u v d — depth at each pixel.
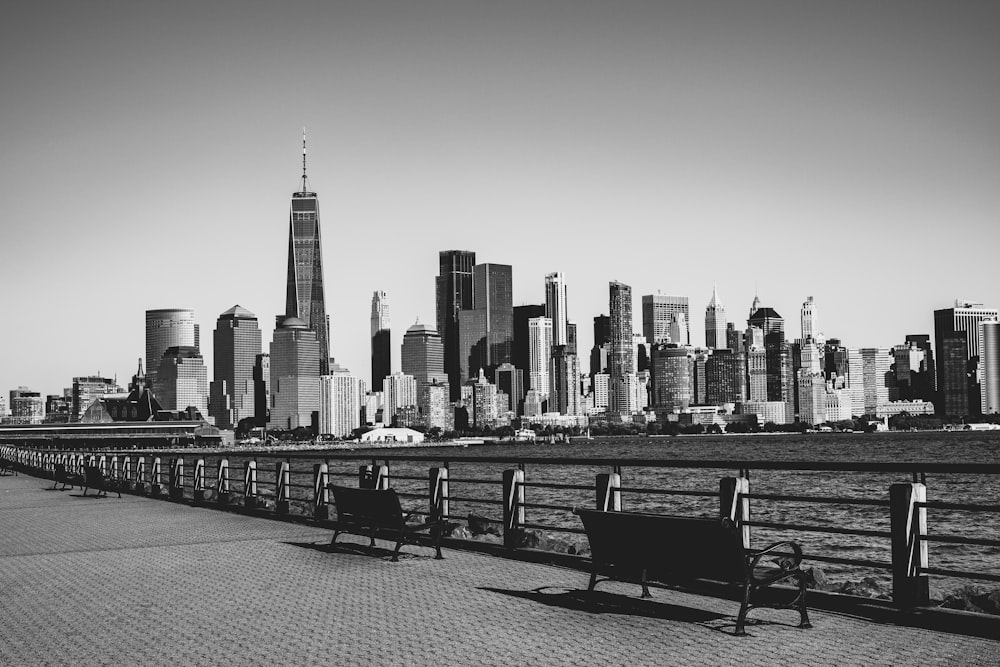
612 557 12.93
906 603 11.68
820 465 12.56
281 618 12.40
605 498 15.55
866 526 56.75
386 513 17.64
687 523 11.41
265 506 28.12
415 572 15.99
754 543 40.25
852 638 10.84
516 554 17.50
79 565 17.41
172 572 16.36
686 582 13.90
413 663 10.05
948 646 10.38
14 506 32.19
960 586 28.67
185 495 35.91
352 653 10.52
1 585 15.31
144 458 39.25
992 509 11.02
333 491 18.88
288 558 17.84
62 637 11.51
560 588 14.30
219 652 10.66
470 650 10.55
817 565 33.00
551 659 10.11
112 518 26.92
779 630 11.31
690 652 10.30
